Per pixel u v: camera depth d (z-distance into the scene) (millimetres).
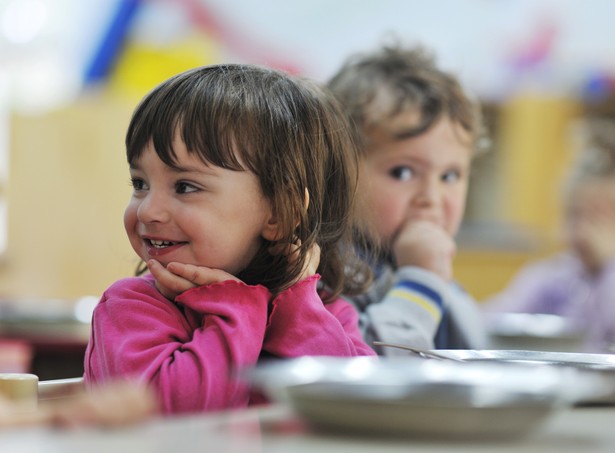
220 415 1141
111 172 7352
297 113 1930
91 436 929
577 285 5145
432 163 2531
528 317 3926
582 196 5141
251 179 1812
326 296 2020
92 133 7352
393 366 1091
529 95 8172
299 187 1889
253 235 1835
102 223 7391
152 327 1695
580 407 1277
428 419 959
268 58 6820
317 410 995
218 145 1767
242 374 1075
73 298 7375
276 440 958
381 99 2549
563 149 8227
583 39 7145
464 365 1215
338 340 1806
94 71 7066
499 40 6961
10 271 7488
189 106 1776
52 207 7473
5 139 7484
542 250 8133
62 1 6965
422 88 2586
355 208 2156
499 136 8344
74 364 3334
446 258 2414
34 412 1076
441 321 2400
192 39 6941
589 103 7957
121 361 1640
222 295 1729
